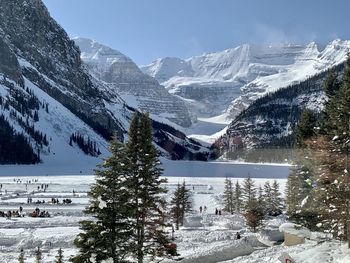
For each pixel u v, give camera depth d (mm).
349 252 25750
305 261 25594
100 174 27297
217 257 39344
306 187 39156
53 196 111750
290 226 41375
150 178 29781
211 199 116188
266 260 29094
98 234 26891
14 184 142875
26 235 59594
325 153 29406
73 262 27141
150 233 30406
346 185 27641
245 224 74062
